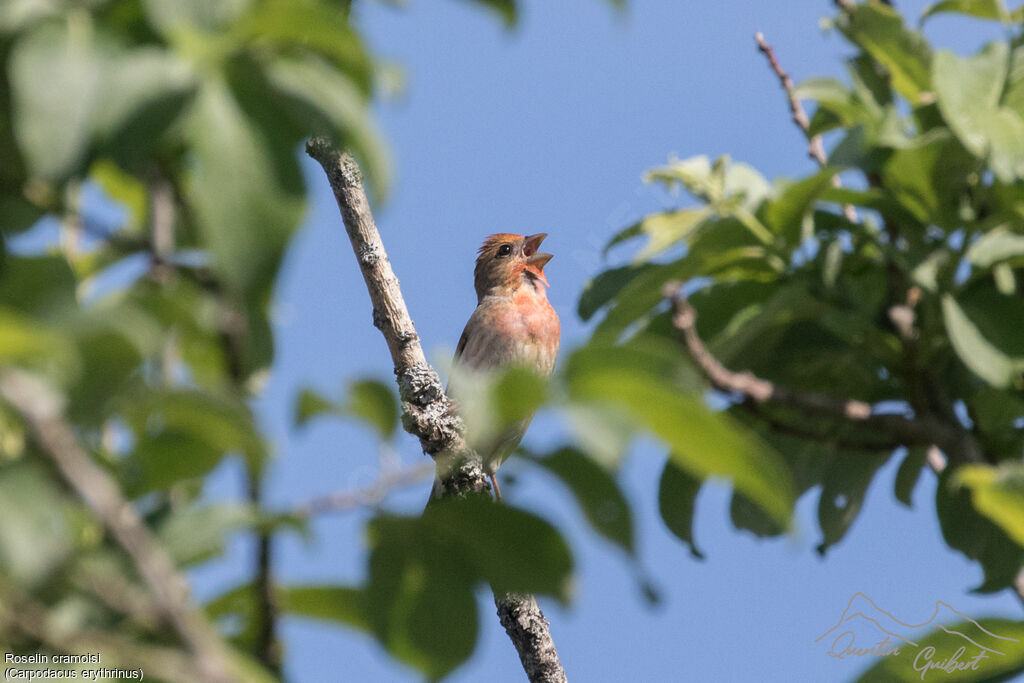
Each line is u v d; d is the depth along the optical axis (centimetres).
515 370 262
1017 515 363
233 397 265
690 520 651
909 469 674
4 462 268
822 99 633
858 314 578
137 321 255
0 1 276
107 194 372
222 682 261
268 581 306
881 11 627
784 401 558
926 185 583
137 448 306
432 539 319
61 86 261
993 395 611
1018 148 550
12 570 261
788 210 574
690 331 541
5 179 314
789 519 262
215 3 277
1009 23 635
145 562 259
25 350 230
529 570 318
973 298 574
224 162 259
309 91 275
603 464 268
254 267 254
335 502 289
